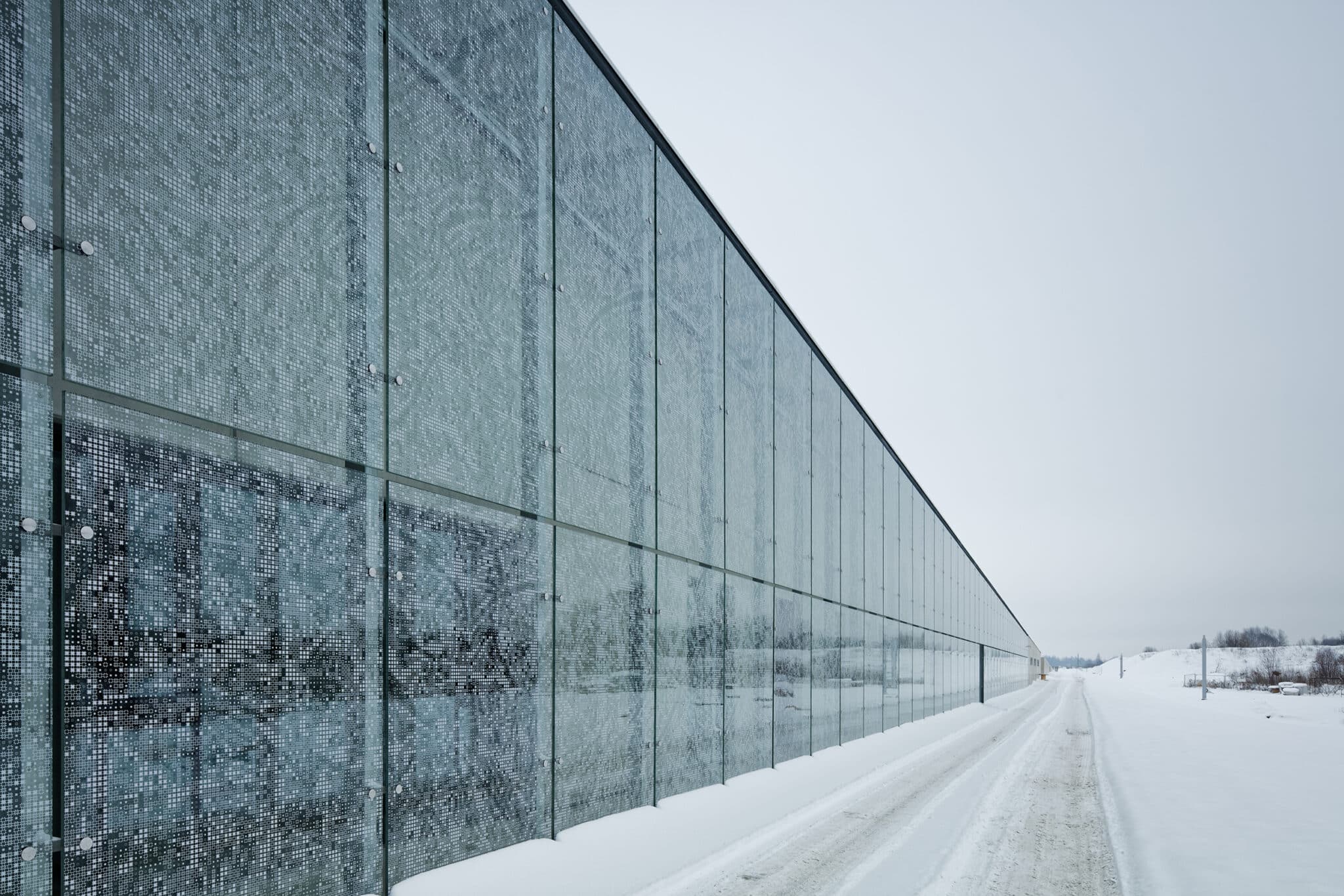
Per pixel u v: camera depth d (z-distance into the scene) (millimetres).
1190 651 140125
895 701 20359
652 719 8266
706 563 9891
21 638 3127
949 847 7332
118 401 3531
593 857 6105
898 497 21906
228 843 3857
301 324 4469
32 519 3193
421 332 5375
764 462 12164
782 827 7898
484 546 5879
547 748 6484
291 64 4516
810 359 14812
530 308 6617
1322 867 6645
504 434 6184
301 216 4516
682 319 9602
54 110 3375
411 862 5000
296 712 4270
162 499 3678
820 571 14617
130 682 3488
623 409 8055
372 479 4891
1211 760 15484
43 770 3166
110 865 3363
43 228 3305
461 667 5551
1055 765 14344
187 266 3869
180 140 3879
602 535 7527
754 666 11297
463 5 5984
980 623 41562
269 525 4191
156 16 3799
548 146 7000
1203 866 6648
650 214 8922
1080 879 6371
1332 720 33344
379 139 5129
